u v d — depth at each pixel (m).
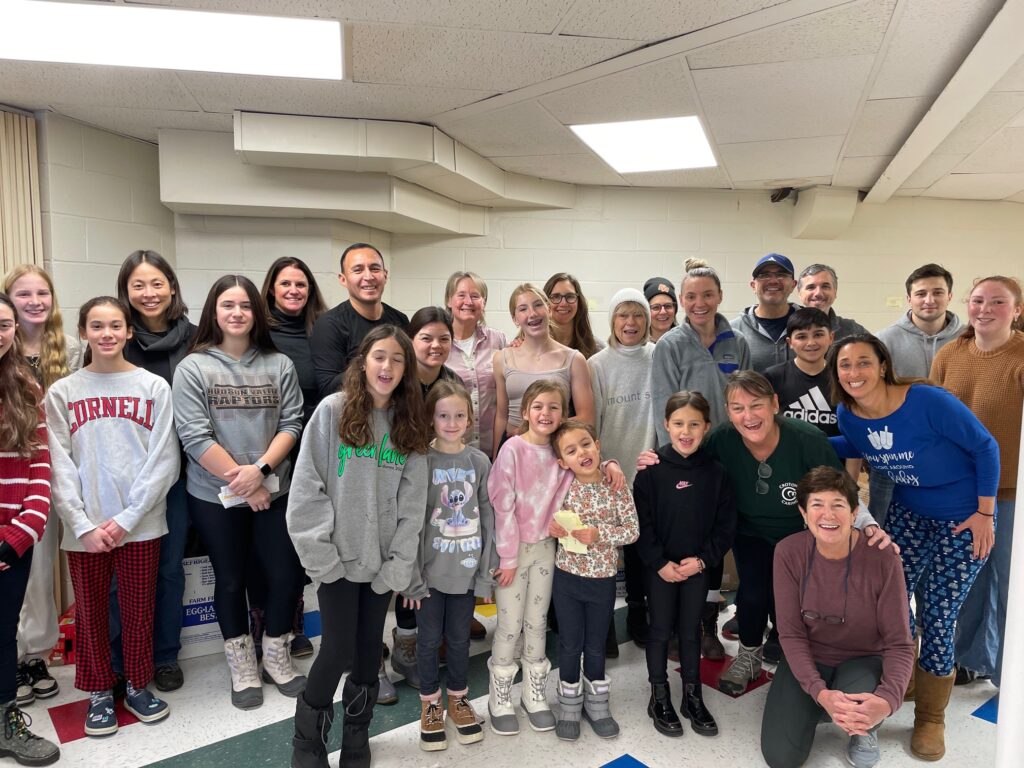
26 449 1.79
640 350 2.64
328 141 3.15
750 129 3.26
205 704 2.10
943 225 4.69
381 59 2.47
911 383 1.93
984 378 2.18
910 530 2.05
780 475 2.09
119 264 3.44
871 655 1.85
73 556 1.96
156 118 3.18
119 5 2.10
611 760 1.83
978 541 1.89
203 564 2.43
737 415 2.01
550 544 2.04
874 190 4.25
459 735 1.90
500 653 1.98
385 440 1.79
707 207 4.61
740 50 2.36
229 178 3.42
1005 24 2.06
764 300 2.76
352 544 1.74
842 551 1.85
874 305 4.72
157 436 2.05
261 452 2.13
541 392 1.99
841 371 1.94
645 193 4.57
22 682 2.11
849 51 2.35
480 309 2.47
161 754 1.83
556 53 2.40
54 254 3.14
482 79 2.66
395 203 3.60
